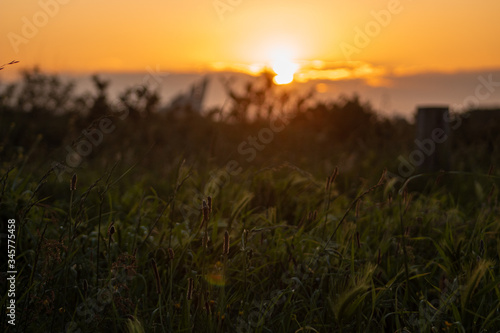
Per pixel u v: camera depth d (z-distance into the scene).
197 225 3.19
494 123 8.24
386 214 3.84
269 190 4.07
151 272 2.77
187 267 2.79
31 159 5.30
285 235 3.31
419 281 2.79
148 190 5.05
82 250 3.04
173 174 4.38
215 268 2.63
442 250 2.78
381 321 2.45
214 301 2.51
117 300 2.32
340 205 4.28
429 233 3.41
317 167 6.39
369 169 6.16
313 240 3.02
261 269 3.00
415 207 3.83
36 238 2.83
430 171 6.20
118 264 2.35
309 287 2.72
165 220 3.30
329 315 2.50
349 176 5.86
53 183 4.34
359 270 2.57
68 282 2.61
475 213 3.98
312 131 9.71
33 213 3.27
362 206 3.82
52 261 2.47
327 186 2.83
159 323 2.42
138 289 2.67
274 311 2.59
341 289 2.46
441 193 5.04
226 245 2.12
